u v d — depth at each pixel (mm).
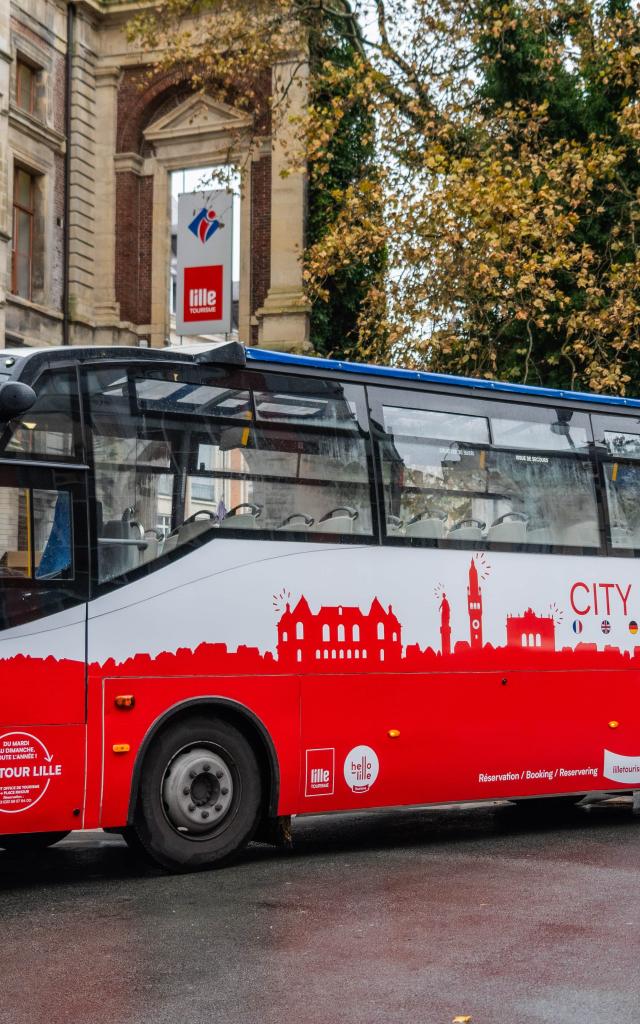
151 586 8945
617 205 23297
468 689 10656
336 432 10141
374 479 10297
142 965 6238
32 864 9656
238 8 26250
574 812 13258
